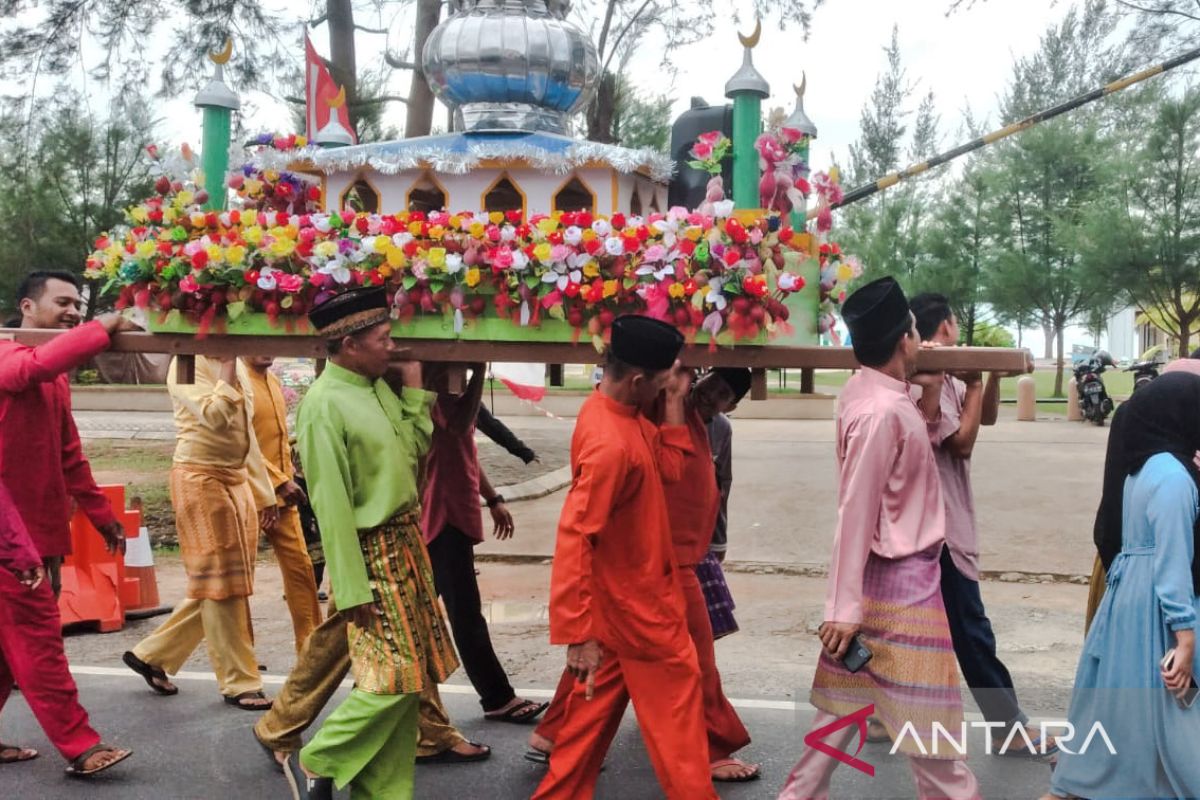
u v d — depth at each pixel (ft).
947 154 18.69
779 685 19.31
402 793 13.03
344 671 13.98
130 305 14.62
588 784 13.00
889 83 143.02
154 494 38.22
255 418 18.95
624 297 13.29
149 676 18.62
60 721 14.88
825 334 14.88
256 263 13.96
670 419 13.46
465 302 13.73
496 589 27.45
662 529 12.64
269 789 14.83
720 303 12.81
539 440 54.95
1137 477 12.42
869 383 12.13
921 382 14.11
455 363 14.44
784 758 15.75
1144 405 12.56
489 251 13.47
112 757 15.07
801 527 33.86
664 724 12.35
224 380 17.01
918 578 11.72
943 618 11.78
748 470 44.86
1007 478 41.01
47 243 69.82
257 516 18.57
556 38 15.98
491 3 16.39
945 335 15.28
